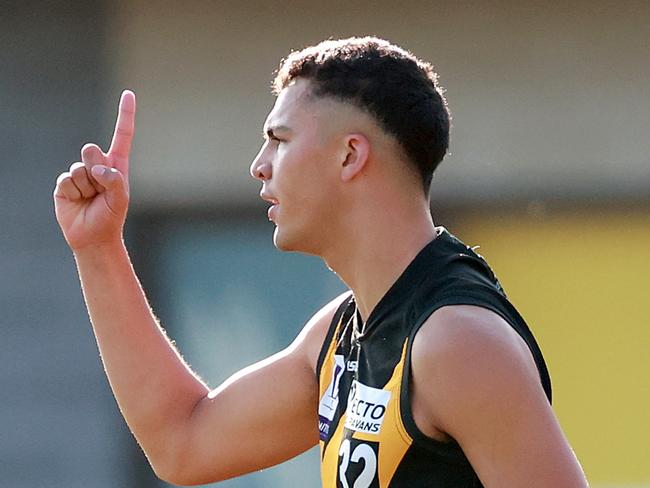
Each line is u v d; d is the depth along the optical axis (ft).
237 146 75.20
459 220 73.82
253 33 74.79
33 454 76.13
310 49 30.19
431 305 27.32
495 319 26.86
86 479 76.07
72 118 76.18
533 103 73.41
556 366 73.92
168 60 75.36
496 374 26.07
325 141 29.12
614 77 73.05
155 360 33.32
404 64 29.53
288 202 29.48
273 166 29.76
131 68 75.61
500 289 28.73
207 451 33.27
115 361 33.14
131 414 33.35
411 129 29.01
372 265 29.04
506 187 73.61
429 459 27.17
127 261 33.37
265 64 74.74
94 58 76.02
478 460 26.32
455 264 28.27
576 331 73.77
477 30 73.46
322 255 29.96
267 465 33.65
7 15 76.33
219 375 76.28
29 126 76.38
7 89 76.48
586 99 73.15
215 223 75.97
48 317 76.59
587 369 73.72
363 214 29.09
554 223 73.72
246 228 75.87
